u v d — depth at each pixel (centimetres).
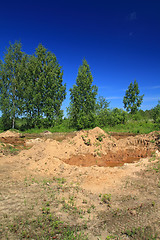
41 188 605
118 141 1341
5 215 438
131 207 488
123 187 607
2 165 868
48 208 463
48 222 416
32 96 2842
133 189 590
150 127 2698
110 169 775
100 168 794
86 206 495
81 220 430
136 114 3531
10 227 393
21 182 658
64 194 562
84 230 394
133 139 1320
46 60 3064
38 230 388
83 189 600
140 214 454
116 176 699
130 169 762
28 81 2919
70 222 421
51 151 1055
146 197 538
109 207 491
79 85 2977
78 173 746
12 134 2170
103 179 674
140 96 3612
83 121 2931
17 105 2761
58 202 509
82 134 1264
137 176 686
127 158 1154
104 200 526
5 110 2709
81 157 1057
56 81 3073
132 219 436
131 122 3145
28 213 449
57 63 3127
